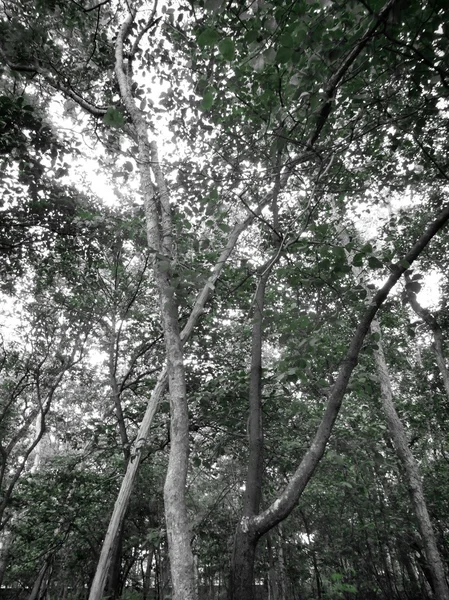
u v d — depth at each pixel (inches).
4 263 359.9
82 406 543.5
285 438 279.6
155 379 315.3
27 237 348.5
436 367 521.3
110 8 263.7
